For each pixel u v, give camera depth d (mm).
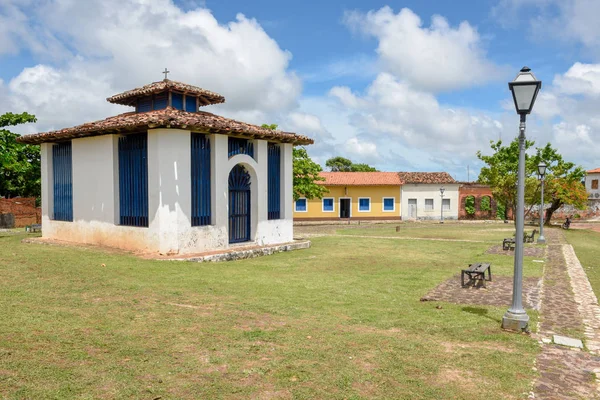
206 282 8953
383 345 5371
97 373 4242
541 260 13852
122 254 11930
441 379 4457
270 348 5125
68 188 15195
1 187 28828
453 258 14117
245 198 14789
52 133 14219
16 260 10336
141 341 5180
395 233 26094
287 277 10164
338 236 22734
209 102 16359
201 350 4973
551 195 32781
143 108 15344
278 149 15859
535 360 5102
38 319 5812
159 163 11938
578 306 7863
